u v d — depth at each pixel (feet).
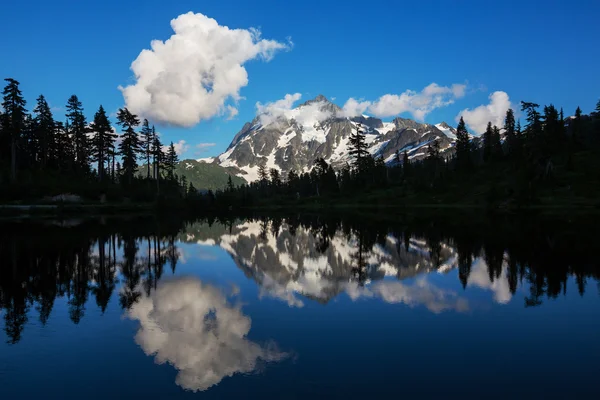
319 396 23.48
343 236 120.88
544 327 36.55
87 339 33.37
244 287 52.95
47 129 275.18
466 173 377.30
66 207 187.42
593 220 154.10
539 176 305.32
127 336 34.19
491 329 35.94
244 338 33.55
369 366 27.84
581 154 347.56
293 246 98.78
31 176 224.74
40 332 35.19
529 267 64.80
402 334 34.65
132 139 278.26
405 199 345.72
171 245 97.86
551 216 180.24
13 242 94.99
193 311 41.68
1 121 229.86
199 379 25.66
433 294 48.88
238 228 156.15
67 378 26.13
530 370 27.45
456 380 25.79
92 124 266.36
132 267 67.67
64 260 73.10
